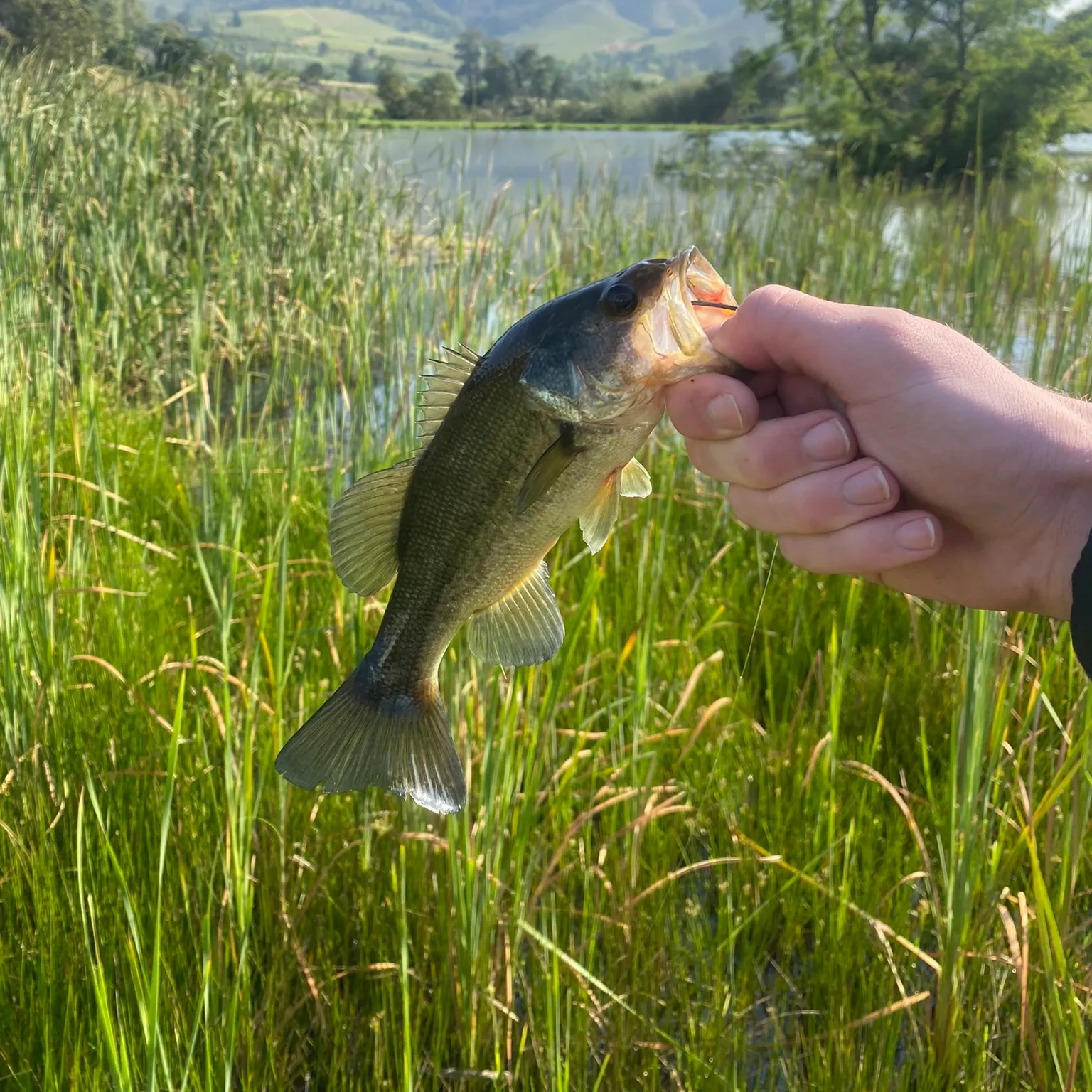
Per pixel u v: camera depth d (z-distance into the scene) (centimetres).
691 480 94
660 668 66
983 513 32
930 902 51
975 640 44
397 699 37
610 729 54
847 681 67
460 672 54
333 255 152
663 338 33
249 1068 42
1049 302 103
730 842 56
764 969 53
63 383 100
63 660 57
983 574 34
